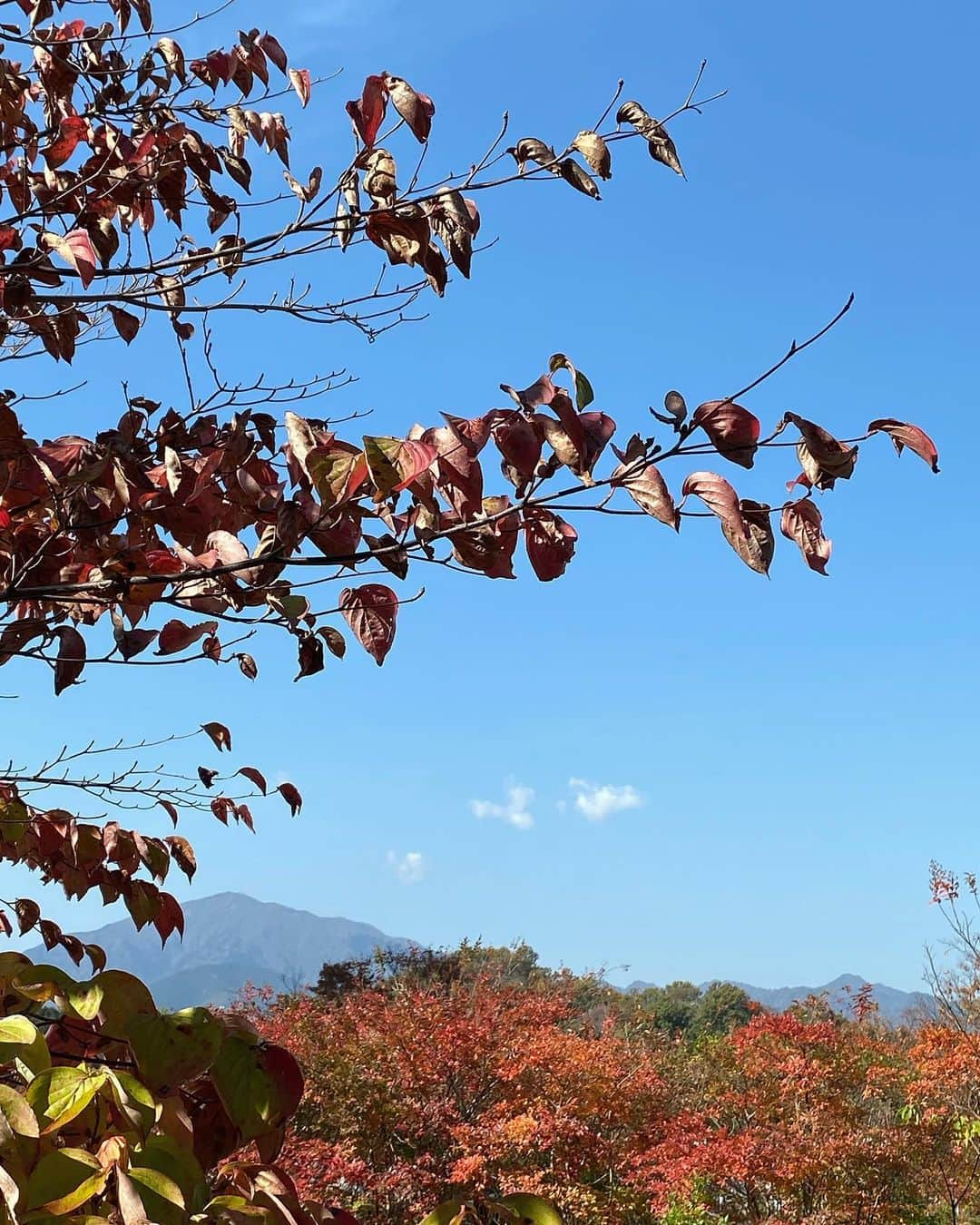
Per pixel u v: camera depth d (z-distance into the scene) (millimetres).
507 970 17547
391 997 16156
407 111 1892
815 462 1507
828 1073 10109
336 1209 1465
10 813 2508
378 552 1713
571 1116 9633
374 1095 9852
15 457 1844
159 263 2268
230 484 2139
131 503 1955
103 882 2672
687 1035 25594
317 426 2148
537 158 1959
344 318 2510
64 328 2455
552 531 1779
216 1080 1355
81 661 1967
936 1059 10406
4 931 2686
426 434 1565
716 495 1492
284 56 2766
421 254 1972
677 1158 9211
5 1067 1301
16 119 2572
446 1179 8969
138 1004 1366
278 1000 13977
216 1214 1174
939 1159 9664
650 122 1927
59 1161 1112
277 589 1852
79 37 2674
